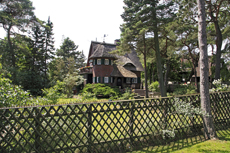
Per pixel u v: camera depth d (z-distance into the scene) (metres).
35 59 30.84
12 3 22.75
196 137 5.55
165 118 5.04
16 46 24.62
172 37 15.80
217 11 16.20
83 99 10.45
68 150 4.11
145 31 13.83
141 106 4.70
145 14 14.61
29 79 23.89
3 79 5.02
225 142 5.09
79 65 51.78
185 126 5.50
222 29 20.41
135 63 30.22
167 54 20.88
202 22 5.61
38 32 31.83
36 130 3.56
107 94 21.44
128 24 15.73
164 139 5.12
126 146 4.65
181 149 4.62
